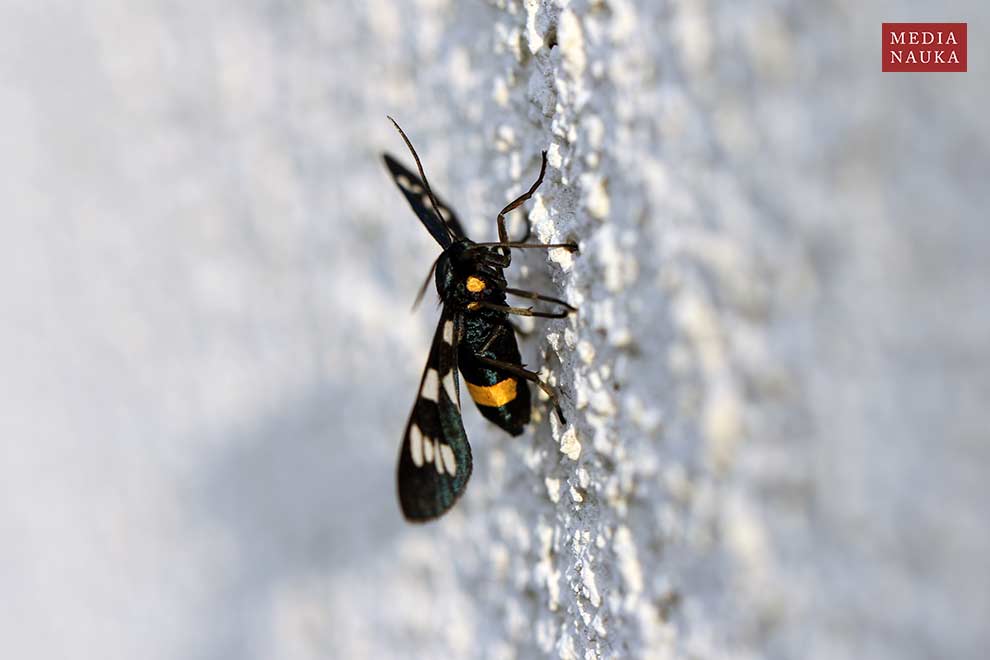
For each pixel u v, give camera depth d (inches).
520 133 8.1
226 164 9.9
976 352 6.9
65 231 11.3
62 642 12.3
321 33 9.2
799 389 7.2
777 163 7.2
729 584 7.4
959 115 6.9
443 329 8.2
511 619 8.3
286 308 9.7
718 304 7.4
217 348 10.1
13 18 11.6
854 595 7.1
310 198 9.4
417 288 9.0
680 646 7.5
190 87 10.0
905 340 7.0
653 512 7.6
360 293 9.2
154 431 10.6
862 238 7.1
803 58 7.2
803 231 7.2
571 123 7.8
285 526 9.8
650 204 7.5
